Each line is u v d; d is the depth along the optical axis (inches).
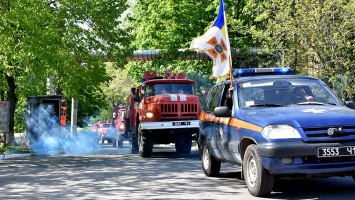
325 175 342.6
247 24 1504.7
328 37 1073.5
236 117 395.5
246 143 378.6
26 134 1200.8
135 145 947.3
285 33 1153.4
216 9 1529.3
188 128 820.0
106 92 3061.0
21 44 954.7
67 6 1021.8
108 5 1120.8
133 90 942.4
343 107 382.0
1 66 1027.3
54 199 378.9
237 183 437.4
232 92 431.5
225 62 510.3
